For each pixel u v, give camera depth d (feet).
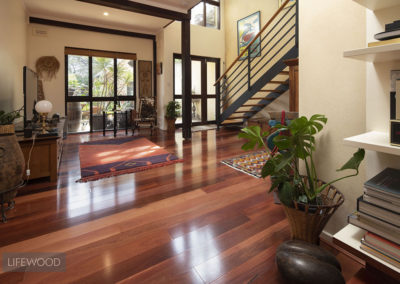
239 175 10.18
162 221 6.46
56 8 17.54
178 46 23.39
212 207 7.27
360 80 4.44
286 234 5.77
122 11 18.29
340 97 4.76
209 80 25.99
